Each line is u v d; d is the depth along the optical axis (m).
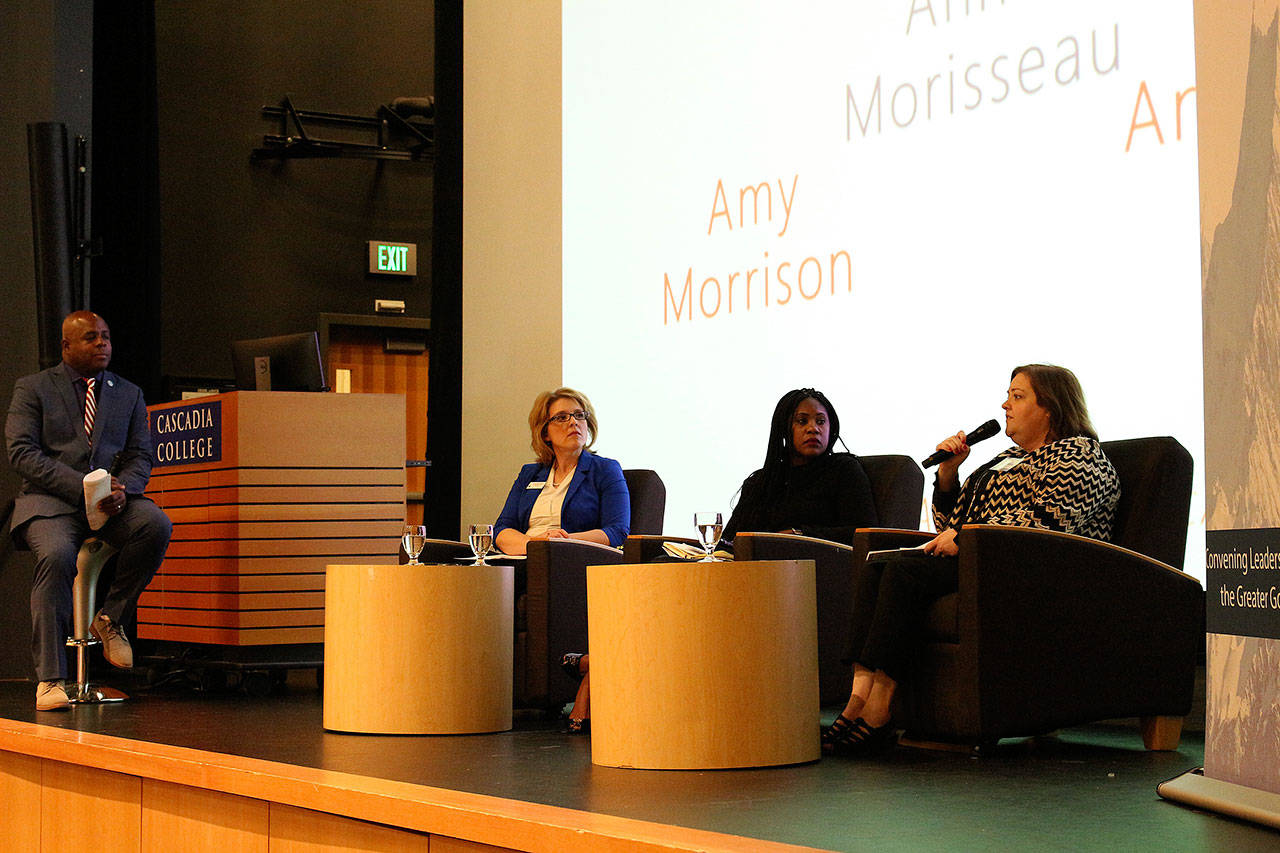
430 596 3.46
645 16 5.34
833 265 4.54
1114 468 3.23
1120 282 3.68
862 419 4.43
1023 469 3.21
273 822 2.51
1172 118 3.56
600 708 2.78
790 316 4.70
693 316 5.07
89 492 4.18
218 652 4.96
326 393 5.08
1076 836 1.93
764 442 4.77
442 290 6.48
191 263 8.48
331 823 2.36
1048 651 2.95
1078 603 2.98
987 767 2.75
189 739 3.23
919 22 4.27
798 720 2.81
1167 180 3.57
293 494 4.98
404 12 9.16
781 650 2.79
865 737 3.03
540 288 5.79
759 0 4.84
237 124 8.66
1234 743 2.22
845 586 3.74
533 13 5.91
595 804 2.21
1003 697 2.90
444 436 6.42
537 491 4.48
